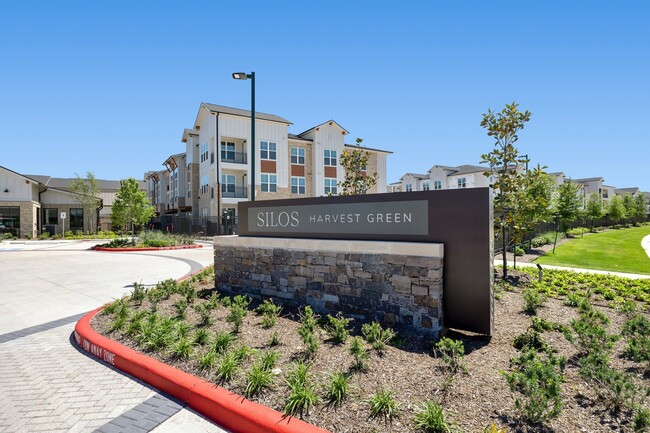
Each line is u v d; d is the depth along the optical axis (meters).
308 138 36.75
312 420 2.99
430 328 4.95
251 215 7.69
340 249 5.88
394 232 5.63
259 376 3.54
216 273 8.02
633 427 2.79
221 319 5.73
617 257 17.17
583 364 3.73
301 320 5.57
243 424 3.11
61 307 7.54
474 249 4.92
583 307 6.18
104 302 7.94
